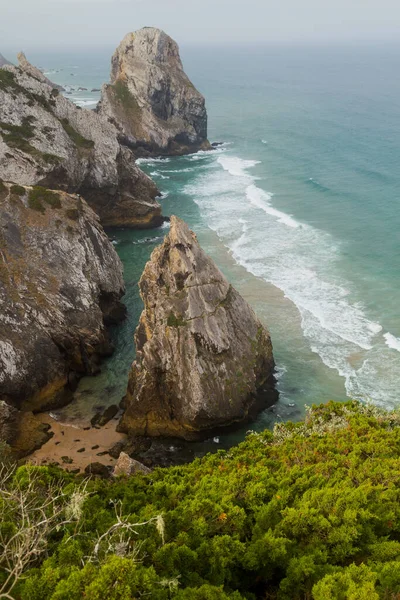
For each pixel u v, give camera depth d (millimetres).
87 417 40156
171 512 19609
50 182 70312
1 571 16031
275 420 39469
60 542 17656
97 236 55281
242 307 43219
